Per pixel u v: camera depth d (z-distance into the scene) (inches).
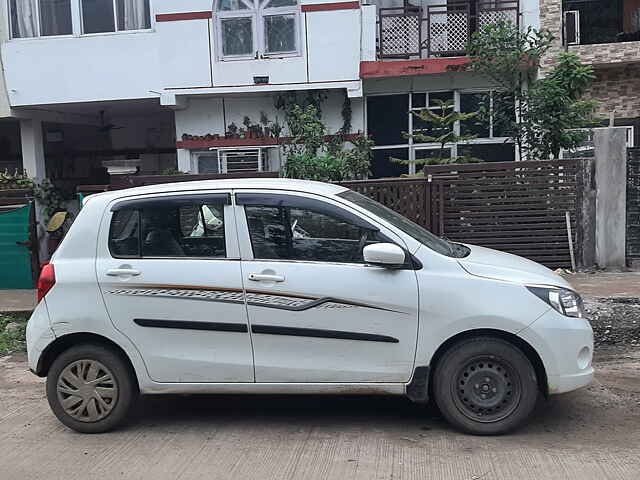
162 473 162.6
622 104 556.7
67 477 162.7
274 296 177.6
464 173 361.4
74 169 685.3
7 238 397.1
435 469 159.5
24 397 231.5
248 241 182.4
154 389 184.7
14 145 675.4
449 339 175.9
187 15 506.6
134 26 516.7
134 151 681.0
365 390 179.0
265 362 179.8
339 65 499.8
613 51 529.7
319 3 495.2
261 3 502.0
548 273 187.5
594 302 299.4
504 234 362.9
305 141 497.7
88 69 521.0
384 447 173.8
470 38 469.4
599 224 361.1
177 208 186.9
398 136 530.0
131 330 182.9
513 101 423.8
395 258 173.0
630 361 251.0
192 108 537.3
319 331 177.2
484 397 176.9
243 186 187.2
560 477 153.7
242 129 532.4
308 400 214.2
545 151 402.0
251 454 172.1
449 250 191.8
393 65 494.6
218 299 179.5
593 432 181.3
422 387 176.7
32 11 521.0
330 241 181.5
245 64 506.9
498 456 165.9
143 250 186.1
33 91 527.8
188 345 181.9
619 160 356.2
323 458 167.9
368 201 203.3
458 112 516.1
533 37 451.5
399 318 175.2
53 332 185.2
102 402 188.1
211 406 211.8
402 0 550.3
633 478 152.8
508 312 171.2
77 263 187.2
